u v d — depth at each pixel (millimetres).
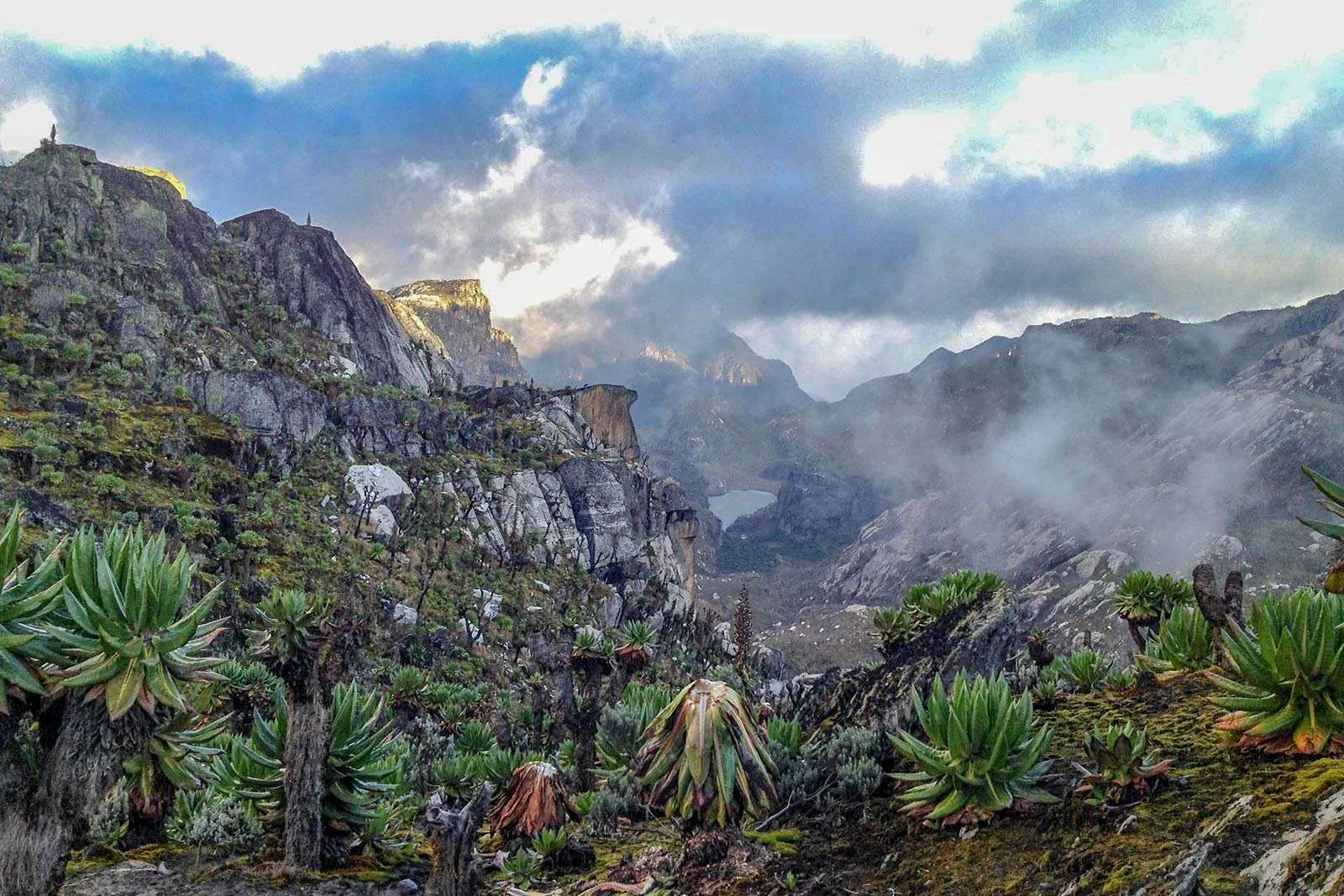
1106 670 10500
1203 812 5832
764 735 8883
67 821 5844
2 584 5773
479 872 7105
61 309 156375
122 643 6070
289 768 8312
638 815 9766
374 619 101625
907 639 12273
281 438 158000
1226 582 9555
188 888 7762
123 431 130125
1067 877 5621
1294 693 6277
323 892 7844
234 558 102250
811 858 7059
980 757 6875
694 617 152875
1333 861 4043
